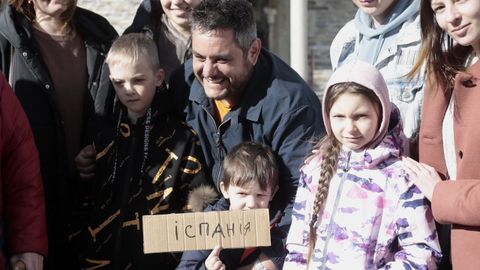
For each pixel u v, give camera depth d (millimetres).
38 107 5285
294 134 4848
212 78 4824
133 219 5059
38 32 5426
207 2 4824
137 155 5121
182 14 5656
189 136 5090
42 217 4828
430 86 4273
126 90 5098
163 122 5156
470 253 4012
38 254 4781
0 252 4633
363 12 5445
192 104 5133
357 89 4191
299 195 4500
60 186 5363
